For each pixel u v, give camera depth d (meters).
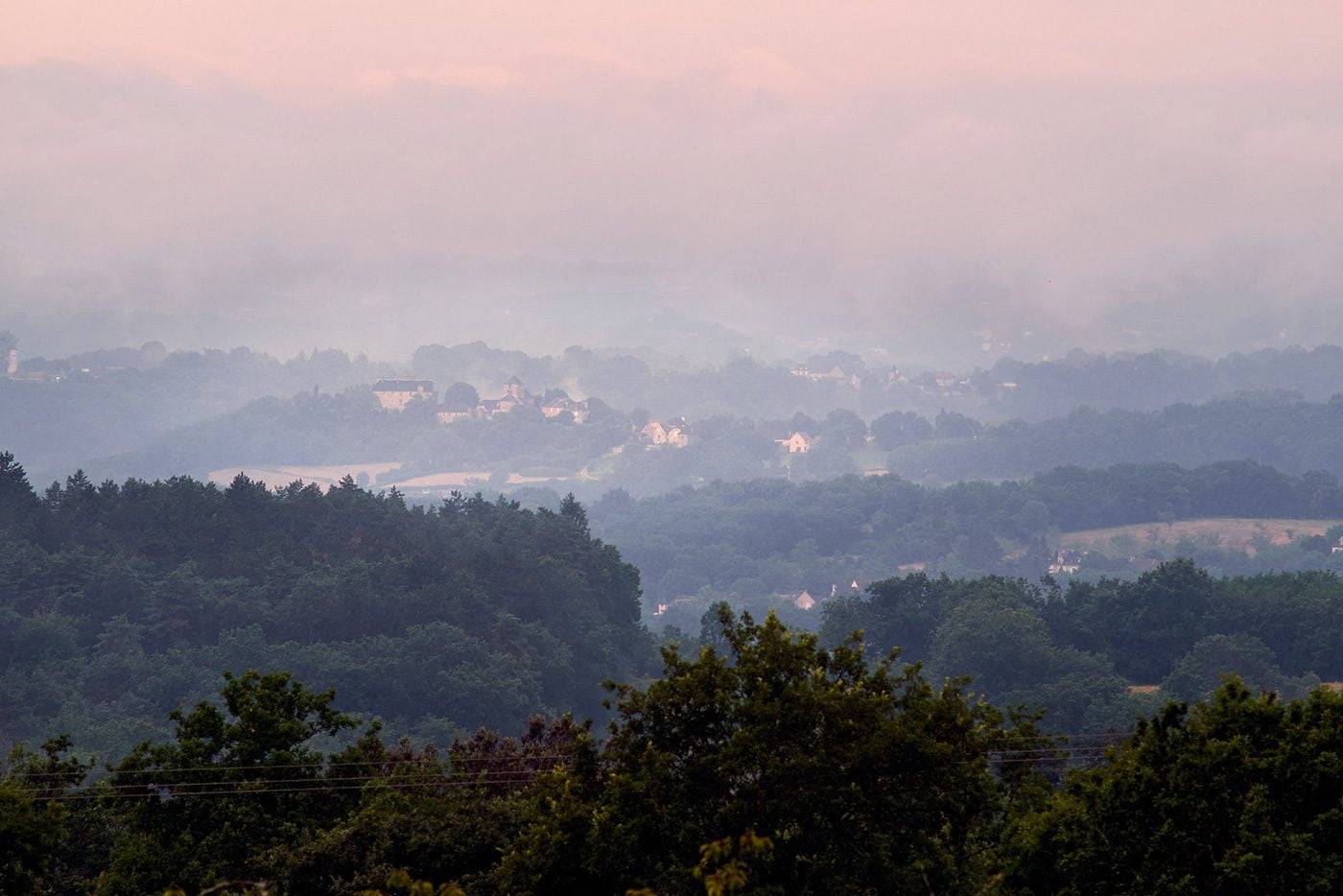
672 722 167.62
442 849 180.00
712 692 165.75
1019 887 161.25
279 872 178.88
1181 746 158.00
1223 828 149.25
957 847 164.12
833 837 156.38
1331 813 143.00
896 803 155.75
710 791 158.88
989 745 172.38
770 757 154.38
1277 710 157.88
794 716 157.12
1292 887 140.25
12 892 166.12
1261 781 149.38
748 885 150.88
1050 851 158.88
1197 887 147.00
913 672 175.75
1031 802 178.12
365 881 173.00
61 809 175.38
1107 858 153.75
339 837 180.62
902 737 155.88
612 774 164.62
